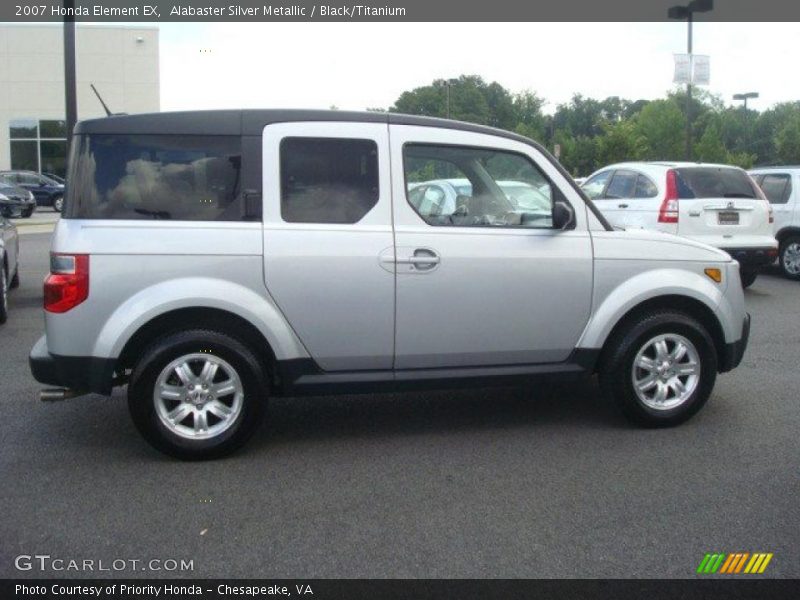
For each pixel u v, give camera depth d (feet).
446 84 115.75
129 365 17.63
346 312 17.48
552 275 18.48
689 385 19.44
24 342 28.96
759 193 38.19
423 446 18.31
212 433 17.13
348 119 17.74
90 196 16.81
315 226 17.34
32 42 124.26
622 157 96.78
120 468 16.89
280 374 17.47
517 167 18.85
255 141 17.28
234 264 16.89
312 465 17.12
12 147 126.31
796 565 12.87
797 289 41.68
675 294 19.19
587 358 18.98
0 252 31.78
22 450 17.95
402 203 17.83
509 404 21.59
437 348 18.07
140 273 16.56
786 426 19.66
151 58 126.31
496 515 14.65
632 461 17.33
